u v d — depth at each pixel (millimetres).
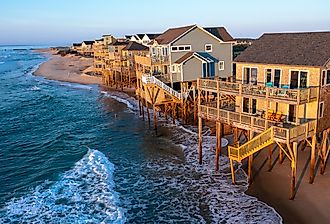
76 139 44469
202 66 46188
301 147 31781
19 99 76625
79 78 104562
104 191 28531
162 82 44219
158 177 30953
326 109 26094
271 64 27672
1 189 29688
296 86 26703
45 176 32312
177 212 24875
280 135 23578
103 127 49531
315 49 26297
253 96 26562
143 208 25703
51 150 40188
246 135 33906
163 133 43500
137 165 34219
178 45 46031
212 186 28094
